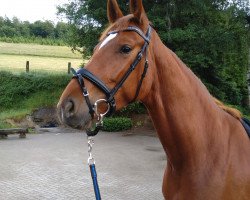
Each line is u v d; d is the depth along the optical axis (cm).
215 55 1675
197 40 1633
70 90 232
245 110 1953
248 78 1920
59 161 1106
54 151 1255
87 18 1775
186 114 258
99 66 234
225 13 1717
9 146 1339
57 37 4962
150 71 246
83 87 230
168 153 268
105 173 969
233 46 1695
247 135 280
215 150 266
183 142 258
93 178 273
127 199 764
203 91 276
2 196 775
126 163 1091
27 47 4131
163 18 1664
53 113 1945
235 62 1991
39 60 3259
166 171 284
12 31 4797
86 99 229
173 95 255
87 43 1839
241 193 259
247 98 2050
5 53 3556
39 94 2042
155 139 1531
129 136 1593
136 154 1226
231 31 1681
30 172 974
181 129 256
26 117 1872
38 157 1157
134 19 244
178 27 1711
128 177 933
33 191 814
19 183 872
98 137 1552
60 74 2145
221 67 1856
